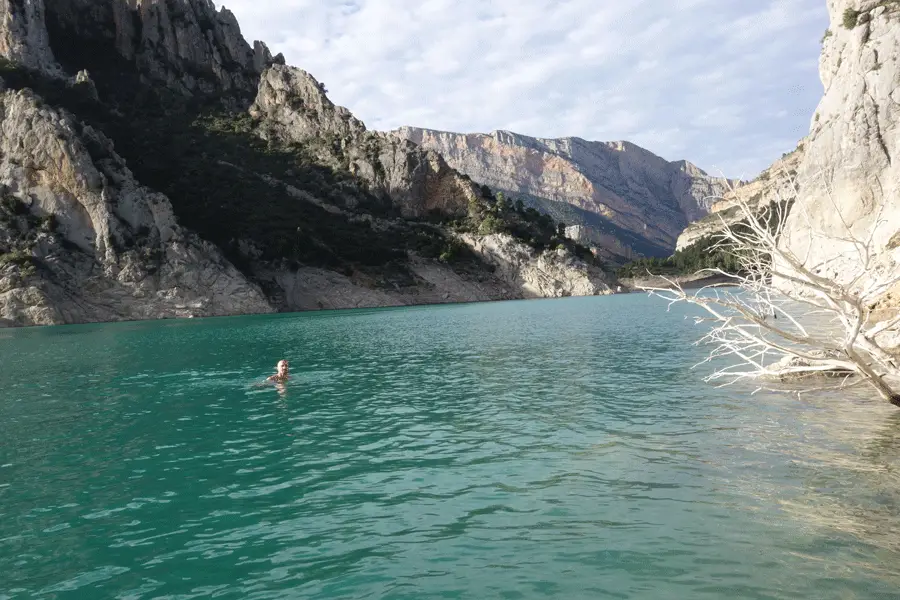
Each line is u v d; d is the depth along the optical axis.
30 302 96.81
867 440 14.33
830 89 88.12
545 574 8.48
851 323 15.21
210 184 159.88
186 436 17.75
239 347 46.75
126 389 27.06
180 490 12.81
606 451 14.52
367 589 8.23
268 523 10.80
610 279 192.38
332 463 14.50
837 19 95.31
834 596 7.61
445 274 164.75
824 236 16.02
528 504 11.24
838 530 9.52
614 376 25.94
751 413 17.67
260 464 14.61
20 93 113.62
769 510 10.42
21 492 12.94
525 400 21.50
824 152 78.56
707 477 12.26
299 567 9.00
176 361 38.19
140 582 8.70
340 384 26.91
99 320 104.88
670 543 9.32
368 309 127.81
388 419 19.27
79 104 165.25
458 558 9.10
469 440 16.17
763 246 16.17
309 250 146.50
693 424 16.72
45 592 8.46
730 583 8.02
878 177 70.62
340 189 191.25
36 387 28.69
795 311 53.84
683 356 31.72
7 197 107.00
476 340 46.56
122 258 110.00
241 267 132.62
